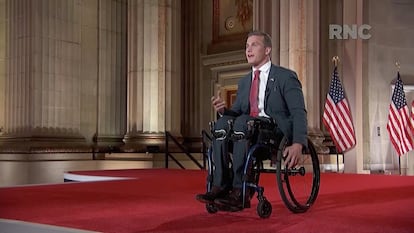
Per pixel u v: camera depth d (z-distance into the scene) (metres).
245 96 4.97
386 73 15.61
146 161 15.91
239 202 4.41
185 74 19.53
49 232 4.26
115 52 18.19
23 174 15.20
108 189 7.85
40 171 15.23
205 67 19.39
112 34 18.11
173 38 17.06
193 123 19.44
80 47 17.00
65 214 5.03
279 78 4.83
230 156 4.57
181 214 4.91
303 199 6.10
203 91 19.38
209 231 3.92
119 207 5.56
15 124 16.03
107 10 18.00
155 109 16.55
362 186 7.97
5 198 6.61
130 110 16.92
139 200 6.27
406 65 15.77
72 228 4.19
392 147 15.40
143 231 3.98
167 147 15.45
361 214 4.80
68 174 11.94
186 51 19.61
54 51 16.22
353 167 13.17
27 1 15.97
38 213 5.12
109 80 17.94
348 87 14.04
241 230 3.95
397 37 15.75
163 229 4.05
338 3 15.50
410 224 4.20
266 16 14.05
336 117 13.09
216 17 19.27
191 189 7.79
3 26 16.94
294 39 13.22
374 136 15.34
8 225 4.62
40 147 15.33
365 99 15.30
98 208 5.48
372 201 5.90
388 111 15.52
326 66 15.34
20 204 5.92
